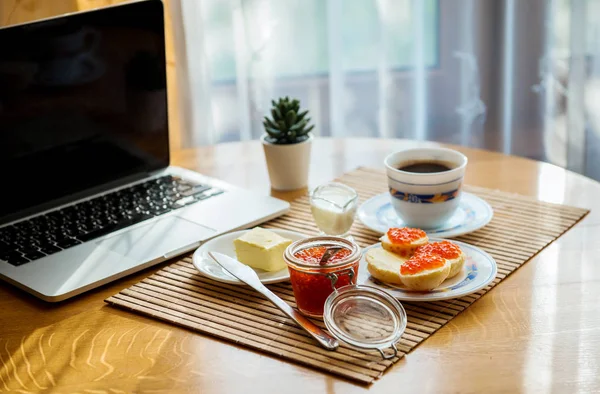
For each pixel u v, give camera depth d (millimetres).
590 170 2285
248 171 1518
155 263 1137
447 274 1006
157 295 1058
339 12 2092
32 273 1102
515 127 2229
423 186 1164
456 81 2195
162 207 1316
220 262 1075
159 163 1484
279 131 1391
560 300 998
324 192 1200
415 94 2195
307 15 2104
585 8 2111
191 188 1395
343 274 962
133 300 1045
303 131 1409
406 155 1255
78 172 1366
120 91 1397
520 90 2189
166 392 847
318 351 904
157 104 1454
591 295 1006
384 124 2223
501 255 1123
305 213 1312
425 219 1187
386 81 2176
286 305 982
